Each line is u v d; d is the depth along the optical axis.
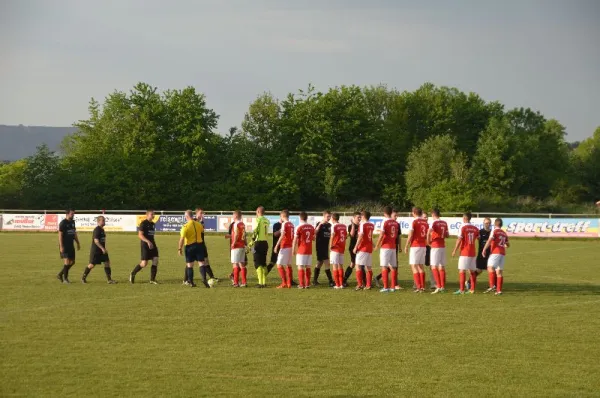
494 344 12.32
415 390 9.51
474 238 19.12
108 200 70.19
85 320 14.36
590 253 33.69
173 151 77.06
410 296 18.53
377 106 95.44
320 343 12.28
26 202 69.38
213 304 16.72
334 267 20.20
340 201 79.19
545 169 89.00
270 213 53.62
